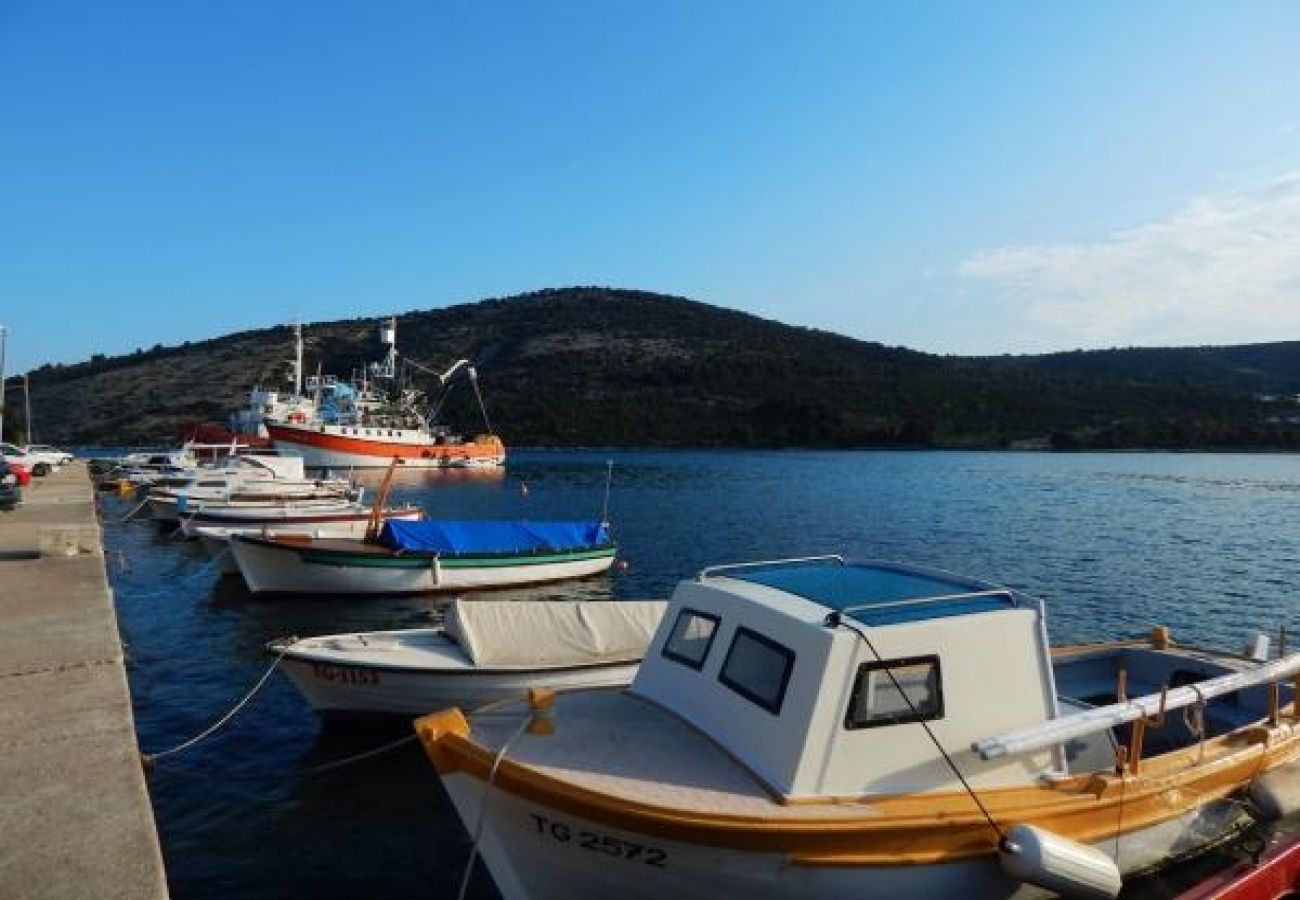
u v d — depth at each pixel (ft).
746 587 27.86
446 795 38.58
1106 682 38.63
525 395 564.30
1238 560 115.75
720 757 24.23
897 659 23.35
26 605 47.52
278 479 153.17
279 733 46.14
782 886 21.62
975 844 22.25
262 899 30.30
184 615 74.84
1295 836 27.45
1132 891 25.94
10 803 22.71
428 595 81.97
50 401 563.48
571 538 90.94
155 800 38.17
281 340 645.92
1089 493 225.15
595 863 22.95
